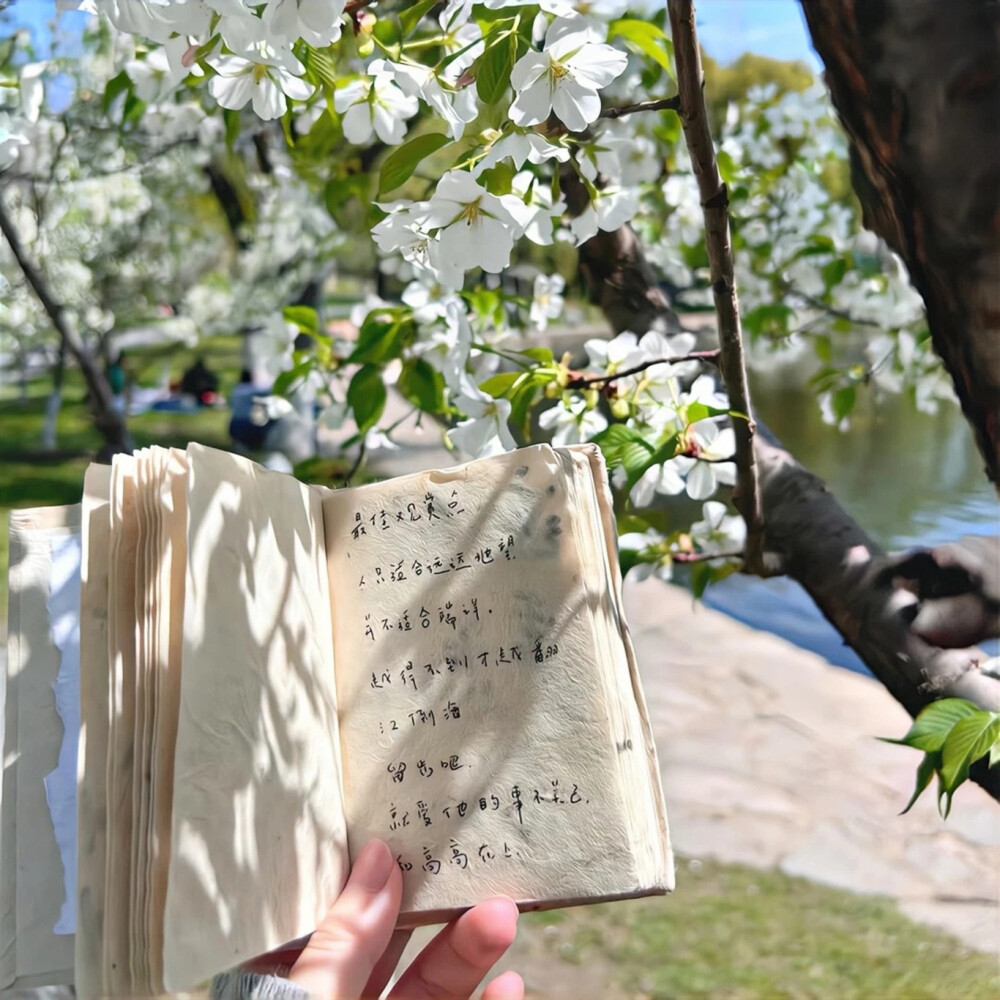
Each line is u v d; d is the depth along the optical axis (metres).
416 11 0.63
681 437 0.80
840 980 1.44
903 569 0.97
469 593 0.51
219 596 0.47
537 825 0.49
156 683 0.45
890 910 1.60
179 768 0.43
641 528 1.03
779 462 1.06
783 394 2.11
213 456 0.48
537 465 0.51
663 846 0.50
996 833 1.83
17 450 3.56
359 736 0.52
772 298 1.40
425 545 0.53
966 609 0.93
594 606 0.50
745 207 1.42
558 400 0.90
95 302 2.95
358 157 1.45
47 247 2.43
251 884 0.45
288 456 2.74
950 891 1.65
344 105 0.72
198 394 4.13
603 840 0.47
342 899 0.48
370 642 0.53
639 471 0.76
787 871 1.75
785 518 1.02
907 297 1.27
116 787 0.45
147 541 0.47
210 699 0.45
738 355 0.71
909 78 0.63
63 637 0.52
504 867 0.49
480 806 0.50
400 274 1.19
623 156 0.92
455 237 0.59
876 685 2.34
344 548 0.55
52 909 0.51
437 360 1.03
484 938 0.47
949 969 1.44
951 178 0.63
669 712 2.24
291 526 0.52
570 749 0.49
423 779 0.51
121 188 2.58
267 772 0.47
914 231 0.68
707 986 1.48
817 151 1.50
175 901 0.42
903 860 1.74
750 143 1.48
